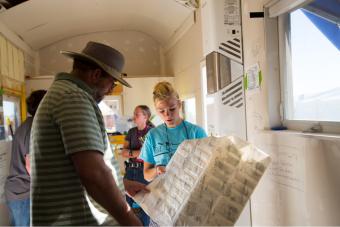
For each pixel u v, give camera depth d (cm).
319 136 109
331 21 117
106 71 110
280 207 145
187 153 113
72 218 98
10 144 334
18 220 241
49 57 483
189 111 385
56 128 97
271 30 152
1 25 319
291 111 148
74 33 472
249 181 96
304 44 136
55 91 101
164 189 114
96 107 105
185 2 314
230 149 103
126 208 96
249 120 171
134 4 389
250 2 163
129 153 293
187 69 369
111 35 501
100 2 375
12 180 239
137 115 306
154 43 510
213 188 98
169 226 100
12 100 355
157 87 177
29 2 318
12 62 344
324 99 123
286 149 138
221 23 170
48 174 97
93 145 94
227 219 93
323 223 116
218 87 170
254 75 163
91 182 91
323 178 115
